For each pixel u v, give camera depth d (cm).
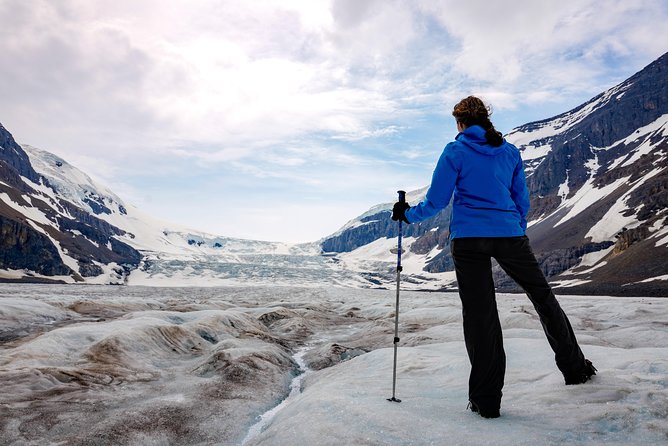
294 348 1889
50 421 642
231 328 1975
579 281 10225
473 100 368
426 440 287
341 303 6109
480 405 326
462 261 340
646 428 263
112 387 895
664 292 6906
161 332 1466
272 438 366
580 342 1373
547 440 262
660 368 413
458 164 339
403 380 614
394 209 427
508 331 1288
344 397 431
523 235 340
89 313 3016
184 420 688
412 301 5325
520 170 365
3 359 1064
